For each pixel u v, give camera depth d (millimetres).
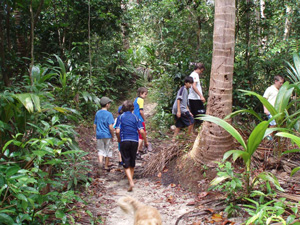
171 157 5492
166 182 5008
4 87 4676
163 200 4426
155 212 2992
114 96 11461
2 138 3693
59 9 10109
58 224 3523
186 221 3730
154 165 5527
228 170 3805
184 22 9117
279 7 8500
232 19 4551
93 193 4730
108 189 4980
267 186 3592
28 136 4008
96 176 5531
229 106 4719
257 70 8367
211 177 4531
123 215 4082
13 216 3062
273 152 4898
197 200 4230
